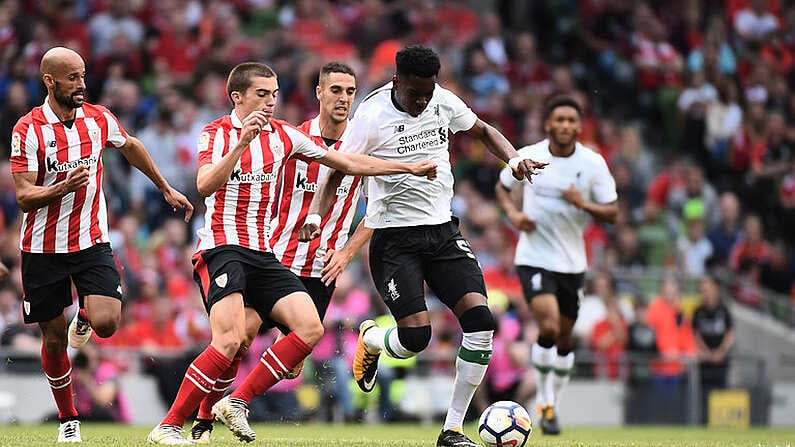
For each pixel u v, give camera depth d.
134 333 47.72
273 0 74.44
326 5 72.75
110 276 26.33
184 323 48.69
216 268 24.64
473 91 69.62
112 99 62.06
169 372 44.84
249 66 25.48
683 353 54.03
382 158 25.55
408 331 25.06
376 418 46.25
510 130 67.88
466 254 25.41
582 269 36.91
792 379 51.06
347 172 24.66
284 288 25.27
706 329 53.34
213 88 63.19
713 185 71.44
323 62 66.19
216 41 67.62
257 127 23.78
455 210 60.06
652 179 68.81
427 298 51.22
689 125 72.38
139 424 44.28
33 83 63.09
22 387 43.28
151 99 62.69
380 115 25.31
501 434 24.95
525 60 73.50
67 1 67.75
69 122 26.08
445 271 25.30
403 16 73.38
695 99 72.44
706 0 82.12
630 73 76.31
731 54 77.69
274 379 24.88
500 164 65.62
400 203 25.30
